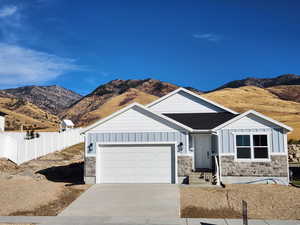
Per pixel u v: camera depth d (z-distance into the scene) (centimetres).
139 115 1820
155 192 1533
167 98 2262
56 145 3469
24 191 1454
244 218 989
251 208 1262
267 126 1759
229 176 1762
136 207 1291
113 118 1833
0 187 1510
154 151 1803
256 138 1766
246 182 1748
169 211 1230
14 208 1251
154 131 1805
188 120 2012
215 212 1212
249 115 1777
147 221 1102
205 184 1692
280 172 1731
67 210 1255
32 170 2333
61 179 2120
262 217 1155
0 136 2466
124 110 1822
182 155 1773
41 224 1071
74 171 2417
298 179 2067
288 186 1630
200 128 1836
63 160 2897
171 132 1795
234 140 1775
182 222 1087
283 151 1738
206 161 1956
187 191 1543
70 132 4047
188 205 1305
